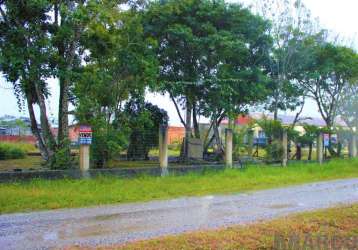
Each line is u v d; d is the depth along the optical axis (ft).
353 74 80.38
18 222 28.84
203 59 64.34
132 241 23.95
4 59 44.70
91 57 54.75
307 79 80.28
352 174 62.08
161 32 63.36
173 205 35.81
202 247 22.09
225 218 30.68
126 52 53.83
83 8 46.75
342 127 93.45
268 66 75.36
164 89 64.69
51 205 34.19
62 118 50.67
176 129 75.10
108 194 38.88
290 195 42.06
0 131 85.51
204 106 66.23
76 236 25.25
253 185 48.57
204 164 60.85
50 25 49.98
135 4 53.93
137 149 55.21
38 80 48.67
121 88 54.49
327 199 39.70
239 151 65.98
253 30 66.08
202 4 62.80
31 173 43.78
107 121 52.90
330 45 78.48
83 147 47.16
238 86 64.75
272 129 69.77
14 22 47.32
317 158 75.97
